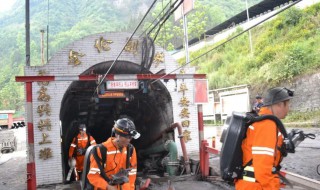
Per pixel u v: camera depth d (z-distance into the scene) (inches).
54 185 367.9
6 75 4178.2
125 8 6082.7
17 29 5713.6
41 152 372.5
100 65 412.8
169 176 366.0
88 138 409.1
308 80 818.2
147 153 499.5
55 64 389.7
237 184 124.1
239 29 1429.6
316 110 771.4
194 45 1722.4
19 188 368.8
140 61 419.5
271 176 112.6
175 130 426.9
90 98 497.4
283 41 1051.3
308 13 1061.1
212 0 3543.3
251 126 120.2
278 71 903.7
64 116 497.4
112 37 411.8
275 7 1359.5
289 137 120.6
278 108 124.6
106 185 151.2
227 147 125.3
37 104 376.8
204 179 342.6
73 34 4352.9
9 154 781.9
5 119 1592.0
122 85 349.4
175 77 354.3
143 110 539.5
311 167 344.5
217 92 1133.7
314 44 895.7
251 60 1089.4
